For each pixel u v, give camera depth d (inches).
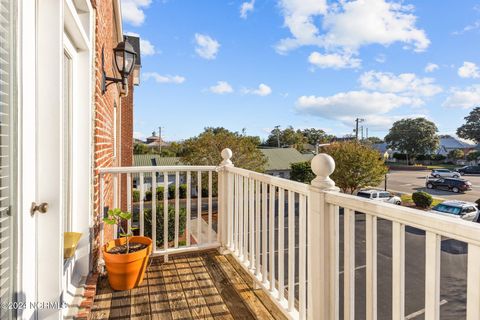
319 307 58.0
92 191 88.9
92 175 89.2
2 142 40.1
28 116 46.9
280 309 75.1
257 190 91.2
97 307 80.0
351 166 628.1
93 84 90.8
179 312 78.3
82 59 85.1
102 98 109.7
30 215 47.8
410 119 1742.1
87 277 85.1
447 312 198.1
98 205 99.3
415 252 290.4
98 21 97.4
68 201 80.9
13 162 42.6
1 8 39.1
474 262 31.4
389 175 1240.2
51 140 55.8
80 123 85.0
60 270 57.1
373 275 46.2
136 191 558.9
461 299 213.6
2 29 39.6
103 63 112.3
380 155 663.1
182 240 290.2
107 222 90.7
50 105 55.9
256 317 76.4
